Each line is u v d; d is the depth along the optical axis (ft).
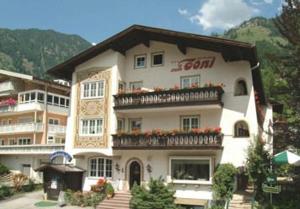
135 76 106.11
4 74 158.51
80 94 109.19
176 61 101.50
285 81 87.66
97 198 96.73
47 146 136.77
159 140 95.81
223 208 78.43
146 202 78.89
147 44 104.22
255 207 77.05
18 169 149.07
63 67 110.83
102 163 105.29
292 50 84.79
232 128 92.32
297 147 82.84
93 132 105.91
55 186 104.17
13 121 165.58
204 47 96.48
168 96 96.84
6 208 95.66
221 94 93.30
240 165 89.81
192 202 91.45
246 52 89.66
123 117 105.81
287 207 74.74
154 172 98.22
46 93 155.94
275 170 84.17
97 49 106.22
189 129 97.14
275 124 86.99
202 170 93.25
